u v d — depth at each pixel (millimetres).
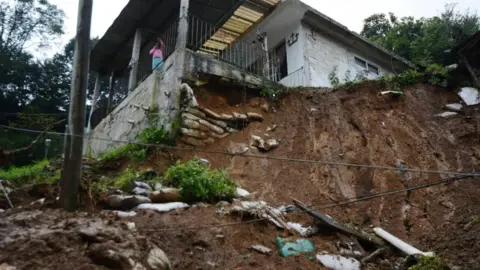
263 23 13555
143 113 10203
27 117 12008
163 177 7422
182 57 9656
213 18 12609
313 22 13484
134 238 4316
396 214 7391
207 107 9727
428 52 15891
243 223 6152
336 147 9172
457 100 10414
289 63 13414
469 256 5984
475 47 10844
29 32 26219
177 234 5461
